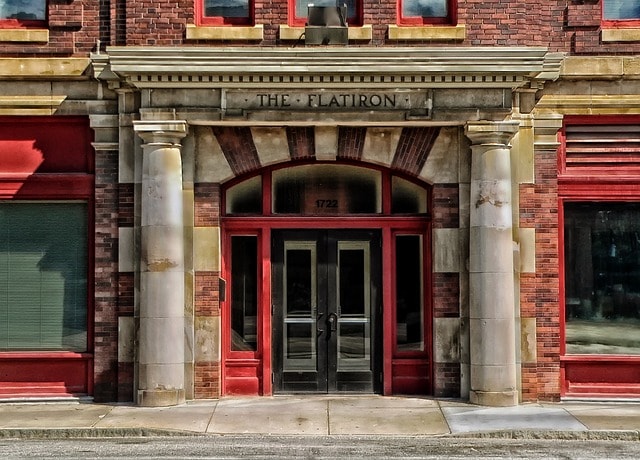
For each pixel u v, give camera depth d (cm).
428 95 1296
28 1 1366
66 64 1338
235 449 1043
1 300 1353
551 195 1344
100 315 1331
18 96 1341
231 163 1343
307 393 1376
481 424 1169
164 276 1288
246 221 1370
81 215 1356
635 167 1361
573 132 1368
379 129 1345
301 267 1388
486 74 1281
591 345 1362
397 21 1337
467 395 1326
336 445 1066
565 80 1352
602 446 1073
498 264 1291
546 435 1121
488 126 1291
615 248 1366
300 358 1381
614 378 1352
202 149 1342
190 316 1325
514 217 1332
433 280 1347
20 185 1339
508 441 1102
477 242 1304
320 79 1285
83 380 1347
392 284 1378
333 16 1313
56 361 1345
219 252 1349
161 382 1284
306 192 1381
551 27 1356
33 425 1160
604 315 1364
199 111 1295
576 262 1369
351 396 1366
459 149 1336
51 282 1354
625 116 1355
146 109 1292
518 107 1338
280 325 1380
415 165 1345
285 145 1344
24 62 1336
